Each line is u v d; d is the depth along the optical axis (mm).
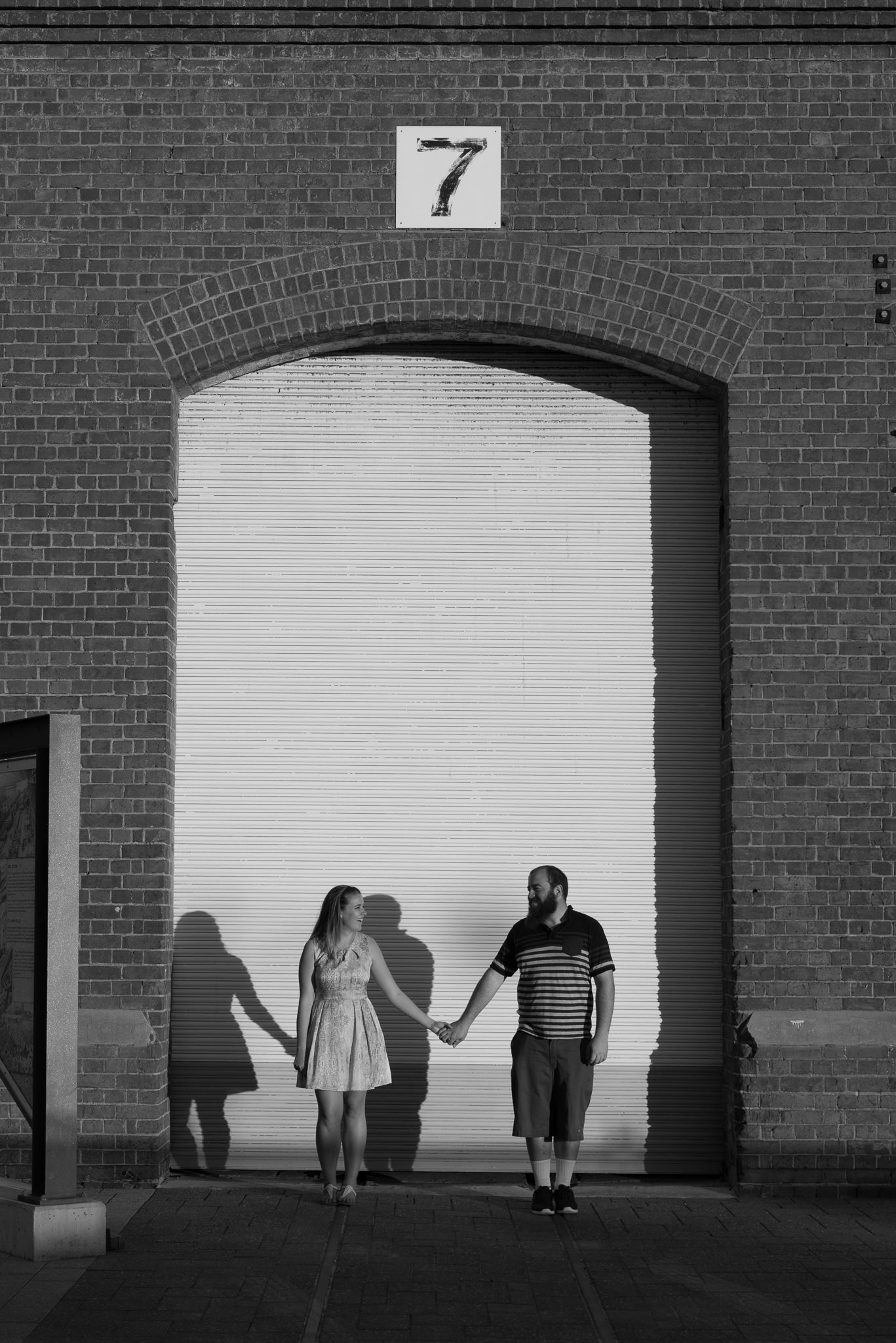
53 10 10133
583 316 9992
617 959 10039
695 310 9984
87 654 9789
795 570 9820
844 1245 8156
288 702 10203
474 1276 7449
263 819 10125
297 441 10375
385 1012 10039
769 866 9625
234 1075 9977
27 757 8242
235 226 10047
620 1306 6980
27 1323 6609
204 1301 6957
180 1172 9906
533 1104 8891
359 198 10055
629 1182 9781
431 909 10102
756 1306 6988
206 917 10062
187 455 10336
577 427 10367
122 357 9977
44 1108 7836
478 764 10188
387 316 9984
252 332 10016
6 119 10117
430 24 10117
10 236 10047
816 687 9734
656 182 10078
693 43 10156
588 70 10156
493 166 10078
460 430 10375
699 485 10344
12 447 9914
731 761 9703
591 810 10148
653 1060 9969
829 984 9539
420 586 10297
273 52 10156
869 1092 9453
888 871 9617
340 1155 9977
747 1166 9406
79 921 8945
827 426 9914
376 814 10148
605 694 10227
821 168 10086
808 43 10148
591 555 10320
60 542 9859
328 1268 7562
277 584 10281
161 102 10125
